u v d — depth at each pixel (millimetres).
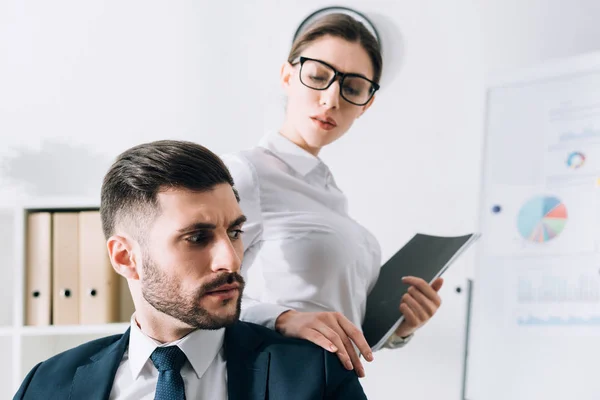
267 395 1244
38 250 2436
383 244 2783
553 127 2445
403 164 2803
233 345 1308
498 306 2463
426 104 2814
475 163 2777
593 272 2307
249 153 1619
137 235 1233
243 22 2865
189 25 2871
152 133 2836
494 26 2816
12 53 2861
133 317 1360
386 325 1604
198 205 1206
